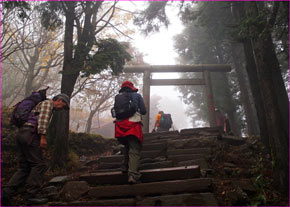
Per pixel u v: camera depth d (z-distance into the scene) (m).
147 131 9.70
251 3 4.16
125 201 2.90
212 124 10.11
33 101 3.30
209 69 11.10
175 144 5.08
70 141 6.60
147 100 10.30
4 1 4.55
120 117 3.41
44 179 4.09
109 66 6.71
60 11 6.59
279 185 3.16
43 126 3.10
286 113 4.18
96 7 6.85
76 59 5.77
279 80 4.36
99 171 4.40
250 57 5.65
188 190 3.01
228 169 3.94
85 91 14.38
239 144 5.47
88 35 6.41
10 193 3.02
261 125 5.12
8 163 4.54
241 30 4.21
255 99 5.39
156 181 3.34
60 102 3.57
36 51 13.30
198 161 4.30
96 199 3.12
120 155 5.14
